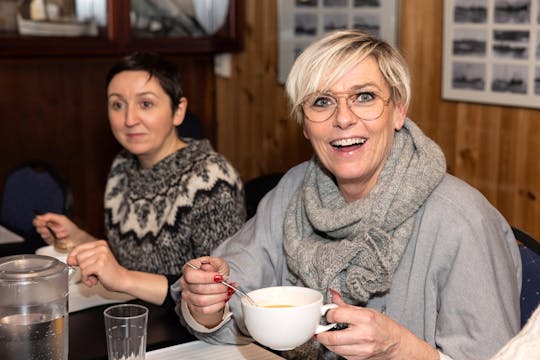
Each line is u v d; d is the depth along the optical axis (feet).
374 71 4.79
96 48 11.96
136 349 4.33
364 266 4.76
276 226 5.55
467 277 4.53
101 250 5.60
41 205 9.10
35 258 4.35
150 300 5.63
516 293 4.70
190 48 12.87
